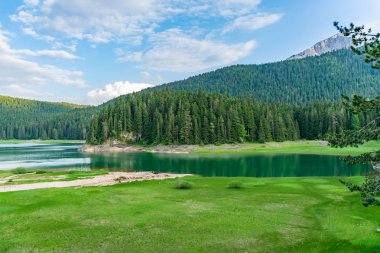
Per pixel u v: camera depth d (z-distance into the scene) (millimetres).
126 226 29281
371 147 133250
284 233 27344
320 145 150125
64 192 44906
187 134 154625
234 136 157000
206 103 180375
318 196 41875
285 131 167625
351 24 19000
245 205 37125
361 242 24625
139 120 177625
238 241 25516
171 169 86125
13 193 44250
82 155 134750
